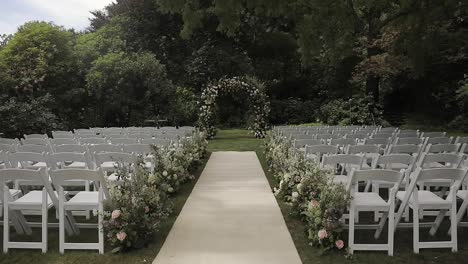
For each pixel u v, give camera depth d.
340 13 10.32
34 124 16.86
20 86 17.91
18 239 5.55
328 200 4.97
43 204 4.99
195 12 10.92
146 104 22.61
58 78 20.03
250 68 29.08
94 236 5.61
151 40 30.77
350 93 27.97
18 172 4.88
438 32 14.05
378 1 12.34
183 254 4.77
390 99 27.38
